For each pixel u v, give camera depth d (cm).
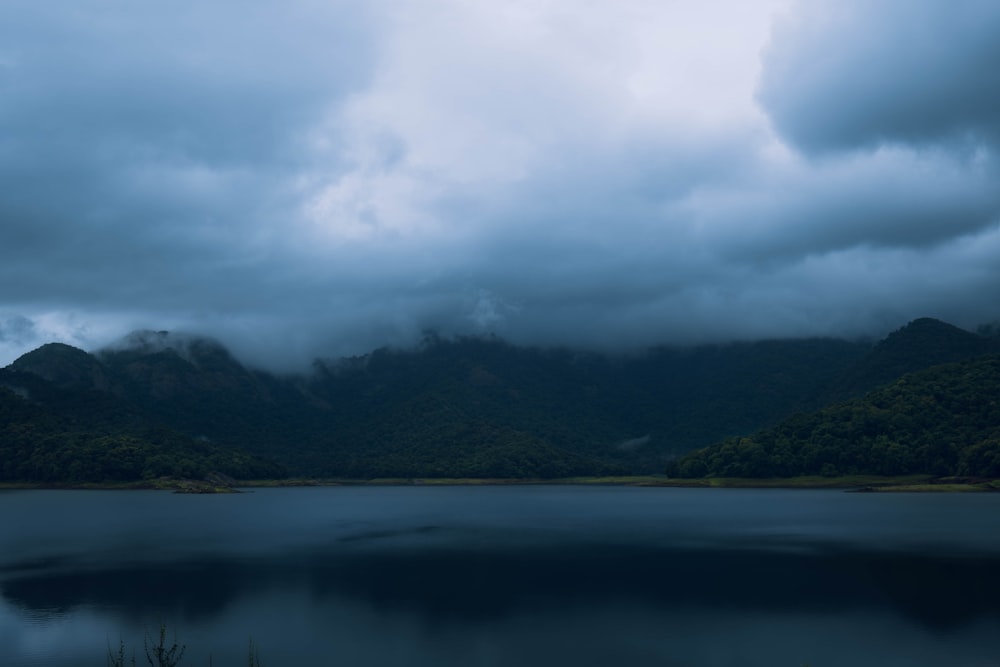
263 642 5669
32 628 6066
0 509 18362
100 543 11388
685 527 13238
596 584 7662
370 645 5578
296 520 15688
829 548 9950
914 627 5841
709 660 5162
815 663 5075
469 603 6838
